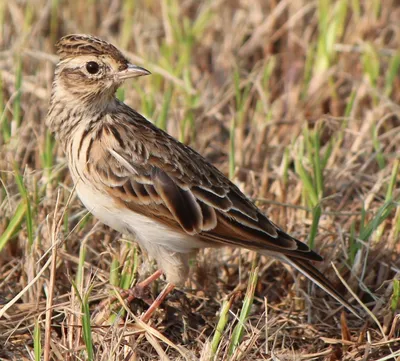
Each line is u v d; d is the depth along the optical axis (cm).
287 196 1395
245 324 1078
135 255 1159
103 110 1140
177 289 1222
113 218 1145
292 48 1870
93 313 1145
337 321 1198
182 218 1116
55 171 1341
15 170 1185
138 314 1169
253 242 1123
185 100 1628
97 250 1281
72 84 1131
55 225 1010
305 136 1448
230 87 1698
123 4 1970
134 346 1027
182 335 1156
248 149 1539
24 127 1458
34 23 1898
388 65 1809
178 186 1123
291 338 1153
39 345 994
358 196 1435
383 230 1305
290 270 1243
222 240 1125
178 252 1146
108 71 1123
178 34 1816
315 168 1336
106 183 1116
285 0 1900
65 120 1145
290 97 1723
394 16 1941
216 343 1006
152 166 1123
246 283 1231
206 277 1245
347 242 1283
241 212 1130
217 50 1880
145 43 1880
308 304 1196
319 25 1844
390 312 1145
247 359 1019
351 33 1900
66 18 1947
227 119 1662
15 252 1280
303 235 1306
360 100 1688
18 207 1181
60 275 1209
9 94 1620
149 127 1161
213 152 1581
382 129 1636
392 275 1255
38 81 1645
